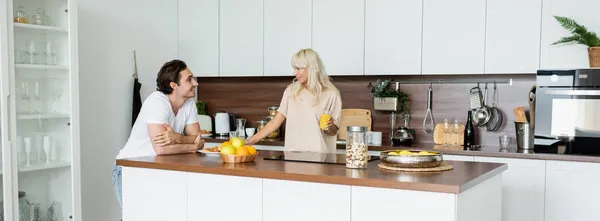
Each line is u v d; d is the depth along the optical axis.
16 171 3.43
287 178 2.44
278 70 4.89
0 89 3.32
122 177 2.98
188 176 2.74
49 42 3.65
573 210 3.68
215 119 5.34
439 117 4.66
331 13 4.66
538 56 3.98
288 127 3.70
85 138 4.38
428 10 4.30
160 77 3.20
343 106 5.03
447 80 4.62
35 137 3.56
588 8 3.81
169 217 2.81
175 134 3.14
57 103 3.71
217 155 3.14
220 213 2.65
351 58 4.59
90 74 4.41
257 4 4.97
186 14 5.31
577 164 3.66
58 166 3.70
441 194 2.11
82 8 4.31
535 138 3.85
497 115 4.39
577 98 3.70
